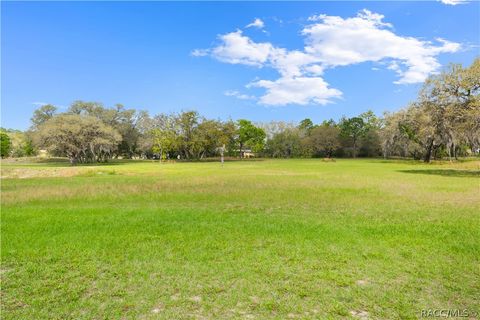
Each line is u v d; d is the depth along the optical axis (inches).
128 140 2893.7
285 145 3319.4
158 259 241.1
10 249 263.4
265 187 662.5
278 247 264.4
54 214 388.5
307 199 506.3
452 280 202.5
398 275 210.2
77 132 2153.1
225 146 2842.0
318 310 167.3
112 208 428.5
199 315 163.2
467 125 933.2
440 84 1033.5
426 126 1263.5
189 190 621.0
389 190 606.9
